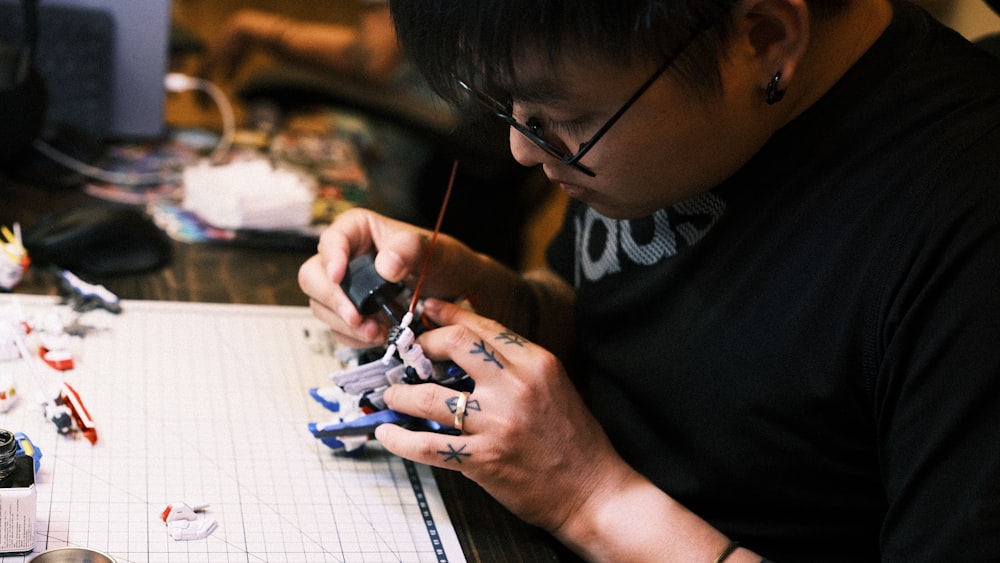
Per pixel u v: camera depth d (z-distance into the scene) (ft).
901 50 2.85
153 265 3.92
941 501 2.44
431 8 2.25
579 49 2.22
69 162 4.56
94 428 2.90
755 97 2.58
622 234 3.42
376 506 2.87
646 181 2.65
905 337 2.53
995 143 2.59
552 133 2.60
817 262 2.80
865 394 2.75
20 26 4.54
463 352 2.90
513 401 2.85
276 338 3.63
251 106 6.39
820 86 2.82
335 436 2.97
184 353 3.43
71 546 2.48
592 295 3.55
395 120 6.11
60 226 3.81
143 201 4.42
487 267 3.73
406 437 2.85
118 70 4.83
